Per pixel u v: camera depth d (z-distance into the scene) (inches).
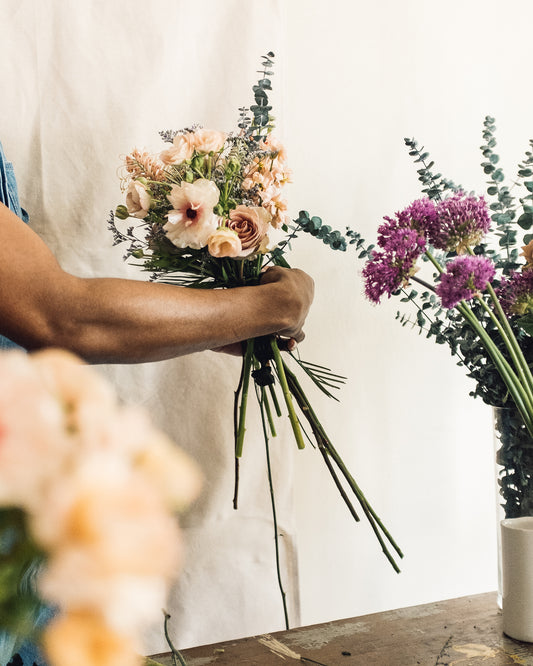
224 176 40.3
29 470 7.9
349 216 57.5
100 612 7.6
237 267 41.2
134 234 51.3
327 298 57.2
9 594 8.5
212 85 52.6
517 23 62.6
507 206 43.8
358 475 59.0
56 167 49.6
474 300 42.1
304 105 55.9
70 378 9.4
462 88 60.8
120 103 50.6
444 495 61.8
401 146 58.9
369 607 59.6
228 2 52.6
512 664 36.1
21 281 29.2
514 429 39.3
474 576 63.2
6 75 48.4
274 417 55.1
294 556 55.7
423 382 60.6
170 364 53.0
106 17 50.1
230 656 38.4
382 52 58.1
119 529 7.6
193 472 8.8
